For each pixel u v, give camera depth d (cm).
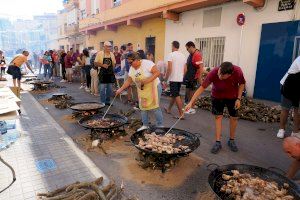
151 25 1459
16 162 364
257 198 244
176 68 604
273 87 860
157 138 385
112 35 1944
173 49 624
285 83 454
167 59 609
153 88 448
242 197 250
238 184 266
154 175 334
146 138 389
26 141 450
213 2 995
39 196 278
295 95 441
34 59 2600
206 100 788
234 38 977
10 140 448
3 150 407
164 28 1351
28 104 777
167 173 340
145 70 434
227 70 353
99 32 2164
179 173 341
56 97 850
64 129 524
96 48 2277
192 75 692
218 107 411
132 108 741
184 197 287
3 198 277
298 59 432
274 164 378
